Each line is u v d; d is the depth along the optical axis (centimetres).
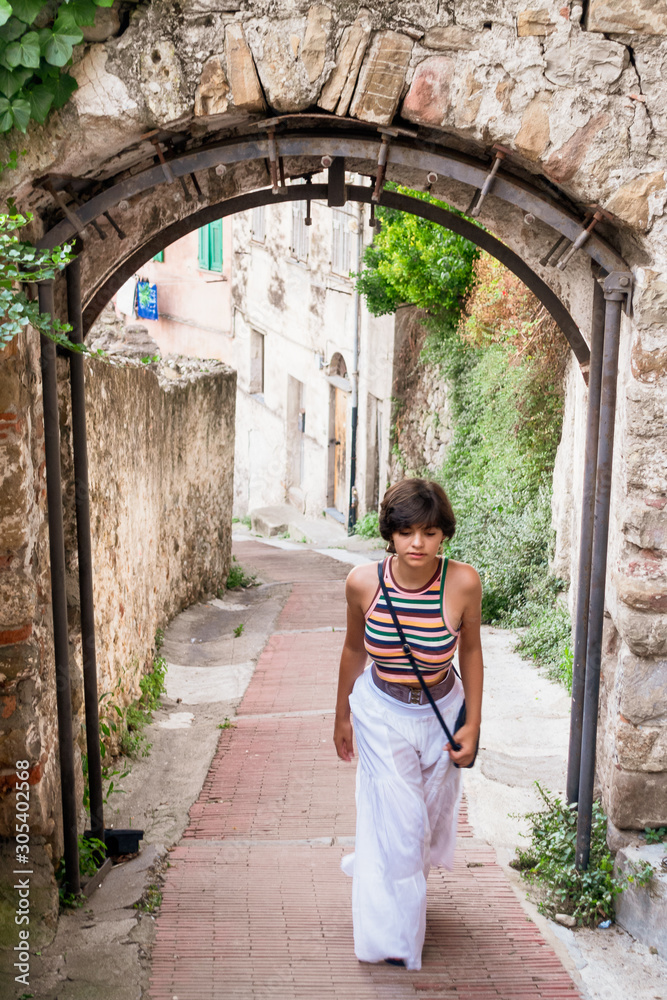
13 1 308
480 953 342
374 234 1442
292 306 1891
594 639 374
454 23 330
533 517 905
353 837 448
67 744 371
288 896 384
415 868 328
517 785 502
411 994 319
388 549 323
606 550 369
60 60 316
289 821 471
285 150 349
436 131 374
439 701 331
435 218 423
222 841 446
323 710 658
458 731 334
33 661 353
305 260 1828
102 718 541
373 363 1552
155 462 851
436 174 354
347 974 329
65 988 317
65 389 413
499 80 334
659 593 362
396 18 330
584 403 754
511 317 1009
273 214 1944
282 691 715
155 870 404
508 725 597
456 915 368
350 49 332
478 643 329
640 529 362
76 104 334
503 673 714
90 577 403
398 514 300
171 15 331
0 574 344
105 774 494
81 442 399
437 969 332
